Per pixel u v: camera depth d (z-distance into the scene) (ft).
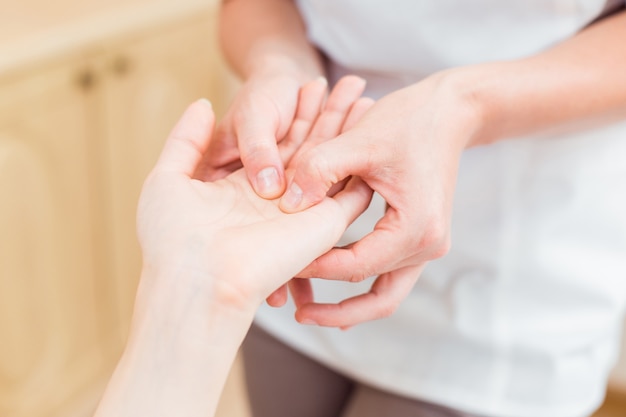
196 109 1.80
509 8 2.00
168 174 1.72
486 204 2.10
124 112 3.98
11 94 3.18
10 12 3.59
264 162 1.76
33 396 3.81
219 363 1.55
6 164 3.27
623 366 3.93
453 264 2.16
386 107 1.77
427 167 1.69
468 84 1.80
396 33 2.07
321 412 2.55
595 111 1.90
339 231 1.68
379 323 2.27
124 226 4.27
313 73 2.15
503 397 2.19
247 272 1.54
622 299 2.16
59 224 3.71
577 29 2.02
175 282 1.56
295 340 2.39
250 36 2.26
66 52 3.42
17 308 3.58
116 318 4.40
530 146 2.03
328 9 2.15
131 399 1.52
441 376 2.23
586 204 2.06
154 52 4.11
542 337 2.13
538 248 2.09
